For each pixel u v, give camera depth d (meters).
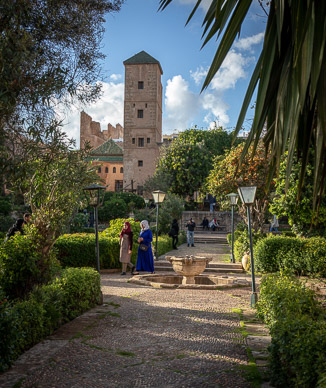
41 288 5.93
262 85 3.50
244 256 14.91
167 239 21.78
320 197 3.82
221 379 4.00
